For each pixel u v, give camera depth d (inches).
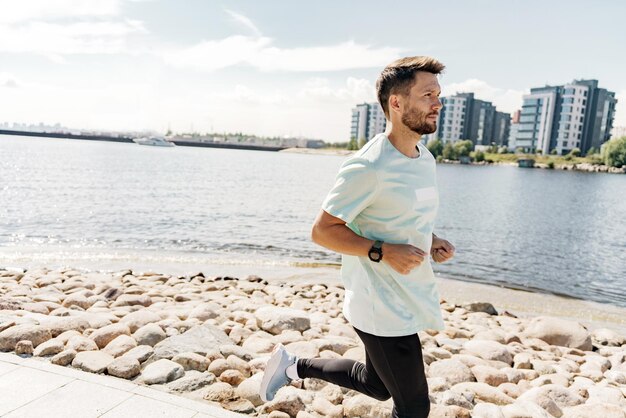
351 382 93.6
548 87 6087.6
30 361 127.0
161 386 123.3
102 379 119.2
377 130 7667.3
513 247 632.4
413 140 79.1
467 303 300.8
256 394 120.3
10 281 267.3
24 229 543.2
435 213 82.0
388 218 77.9
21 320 160.4
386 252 74.8
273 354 103.6
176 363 134.3
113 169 1802.4
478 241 668.1
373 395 92.4
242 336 173.9
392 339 78.0
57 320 163.2
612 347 231.0
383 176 75.4
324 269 414.3
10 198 816.3
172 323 173.9
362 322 79.8
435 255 88.0
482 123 7111.2
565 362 187.3
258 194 1125.7
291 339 174.7
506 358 179.9
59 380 117.3
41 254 418.0
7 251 424.8
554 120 5994.1
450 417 120.4
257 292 280.7
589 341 225.9
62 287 252.5
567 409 131.0
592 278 469.7
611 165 4992.6
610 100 6023.6
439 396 134.3
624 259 586.6
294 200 1023.0
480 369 156.8
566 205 1338.6
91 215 670.5
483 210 1091.3
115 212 709.9
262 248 500.7
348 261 85.0
